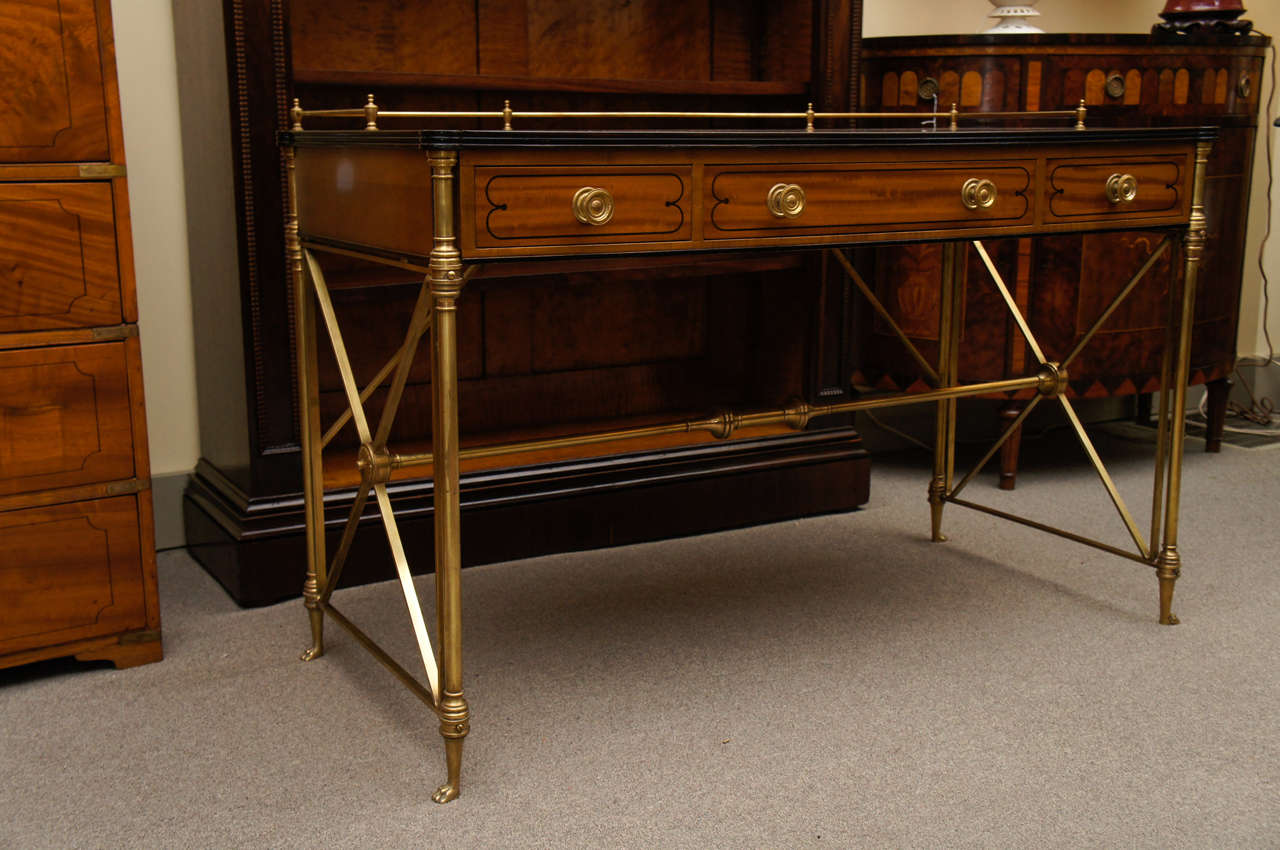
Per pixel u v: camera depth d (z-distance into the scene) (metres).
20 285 1.80
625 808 1.54
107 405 1.90
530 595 2.30
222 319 2.29
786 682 1.92
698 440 2.74
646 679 1.93
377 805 1.55
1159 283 3.04
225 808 1.54
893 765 1.65
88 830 1.49
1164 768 1.65
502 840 1.47
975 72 2.84
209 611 2.23
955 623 2.18
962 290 2.78
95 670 1.97
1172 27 3.10
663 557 2.54
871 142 1.73
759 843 1.46
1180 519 2.81
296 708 1.83
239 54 2.07
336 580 1.98
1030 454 3.47
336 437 2.59
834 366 2.86
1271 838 1.48
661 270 2.58
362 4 2.44
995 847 1.46
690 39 2.87
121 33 2.36
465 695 1.86
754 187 1.66
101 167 1.83
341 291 2.23
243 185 2.12
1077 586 2.38
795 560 2.53
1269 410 3.97
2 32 1.73
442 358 1.47
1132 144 2.02
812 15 2.72
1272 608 2.26
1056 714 1.81
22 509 1.85
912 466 3.31
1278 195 3.96
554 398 2.88
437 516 1.54
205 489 2.47
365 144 1.61
